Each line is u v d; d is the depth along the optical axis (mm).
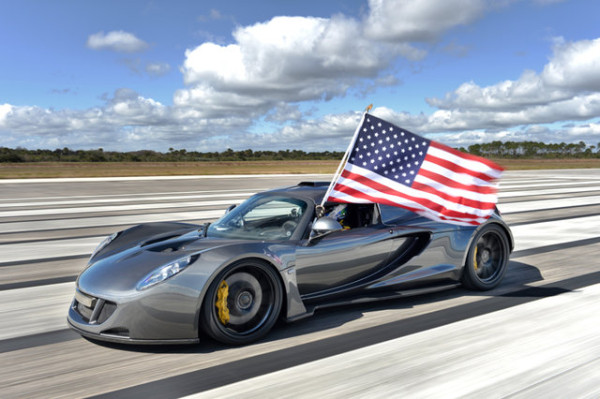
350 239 3904
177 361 2967
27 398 2520
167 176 32812
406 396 2445
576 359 2879
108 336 3088
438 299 4289
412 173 4305
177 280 3039
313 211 3910
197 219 10320
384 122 4367
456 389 2518
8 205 13680
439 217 4285
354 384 2596
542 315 3748
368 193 4188
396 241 4172
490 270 4672
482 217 4352
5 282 5129
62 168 53594
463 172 4359
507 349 3057
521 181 24359
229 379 2697
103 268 3441
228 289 3240
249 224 3928
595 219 9945
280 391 2529
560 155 143625
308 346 3193
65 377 2770
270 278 3383
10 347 3262
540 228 8750
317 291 3795
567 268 5457
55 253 6754
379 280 4070
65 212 11828
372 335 3383
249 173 37375
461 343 3182
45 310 4129
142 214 11250
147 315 3006
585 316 3699
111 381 2705
